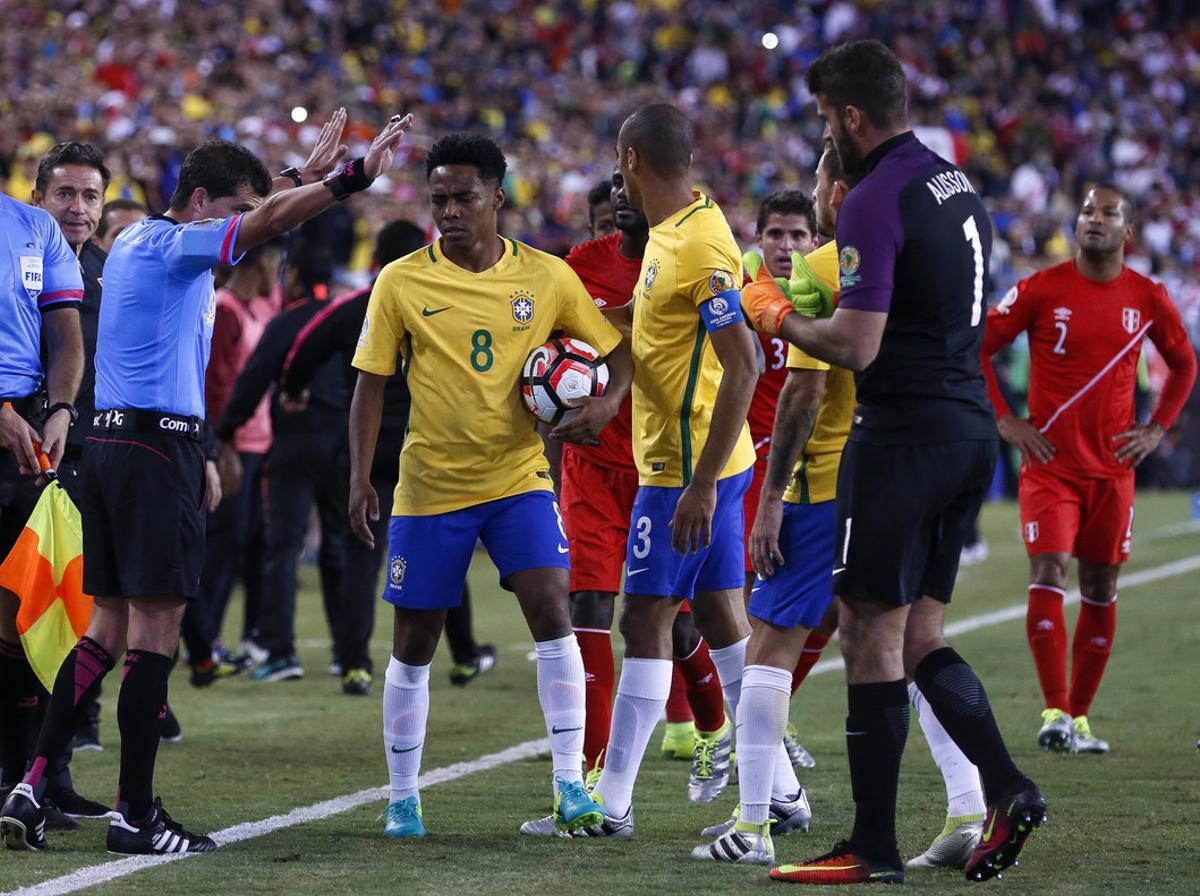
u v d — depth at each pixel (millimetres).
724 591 19078
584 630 20797
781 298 16484
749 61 106938
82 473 18031
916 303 15977
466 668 31031
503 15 105500
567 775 18375
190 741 25203
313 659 35031
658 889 15711
